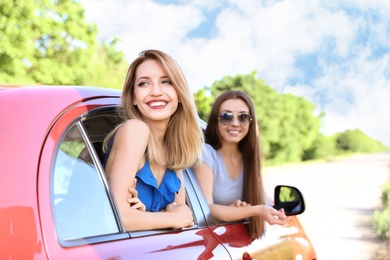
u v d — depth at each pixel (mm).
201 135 3379
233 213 3543
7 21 16281
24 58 16734
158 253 2770
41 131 2529
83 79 18359
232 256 3260
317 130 29578
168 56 3260
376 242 12688
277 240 3795
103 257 2504
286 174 24203
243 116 4004
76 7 17906
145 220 2867
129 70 3236
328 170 25656
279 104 27922
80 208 2596
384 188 19094
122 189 2900
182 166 3279
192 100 3328
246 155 4105
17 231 2271
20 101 2580
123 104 3217
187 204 3307
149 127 3248
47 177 2453
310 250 4137
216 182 3994
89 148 2770
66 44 17844
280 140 28062
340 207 16812
